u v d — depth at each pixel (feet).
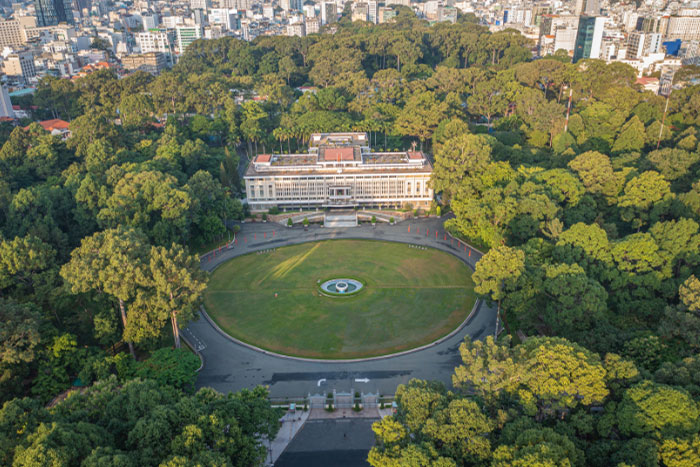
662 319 500.33
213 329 646.74
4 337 469.98
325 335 629.92
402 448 361.92
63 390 513.86
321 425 483.51
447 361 579.89
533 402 376.89
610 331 494.18
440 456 341.21
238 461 362.53
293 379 556.10
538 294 575.79
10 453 336.49
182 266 577.84
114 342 584.81
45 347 521.65
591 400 370.94
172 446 343.67
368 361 583.17
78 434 336.29
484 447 345.92
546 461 313.32
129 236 606.55
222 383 550.77
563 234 634.43
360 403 513.45
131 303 593.01
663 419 345.31
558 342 411.95
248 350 606.14
